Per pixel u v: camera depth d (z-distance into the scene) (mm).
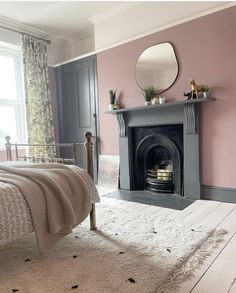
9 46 4016
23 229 1485
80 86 4227
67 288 1371
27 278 1482
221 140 2877
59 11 3637
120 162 3766
